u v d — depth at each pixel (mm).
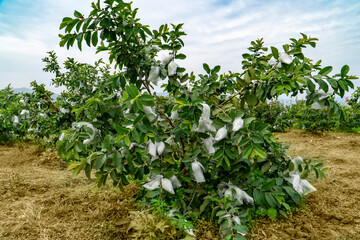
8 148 5191
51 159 4293
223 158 2227
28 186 3174
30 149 5055
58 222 2389
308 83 2150
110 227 2271
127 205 2639
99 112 2412
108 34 2504
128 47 2629
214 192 2619
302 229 2338
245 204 2436
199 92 2701
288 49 2473
